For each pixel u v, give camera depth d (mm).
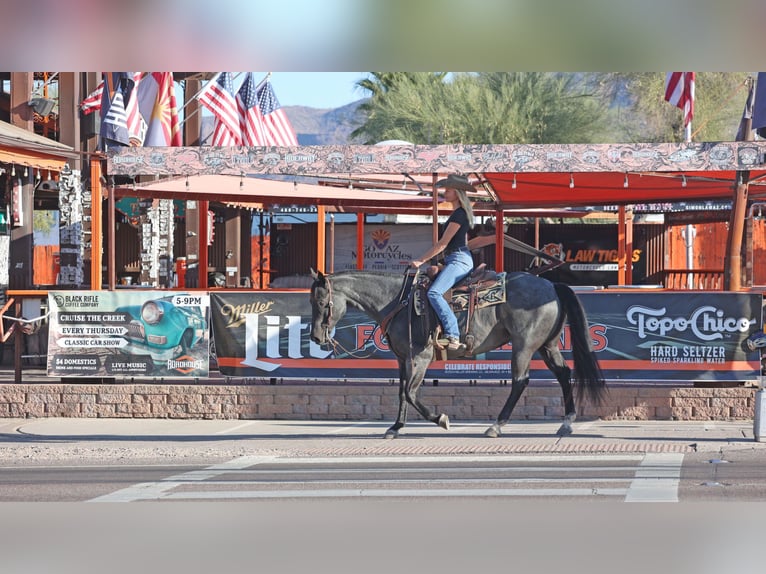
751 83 22844
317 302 15727
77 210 27609
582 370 15914
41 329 25031
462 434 16844
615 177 22906
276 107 33062
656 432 16859
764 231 47062
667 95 24828
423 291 15562
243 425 18297
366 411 18844
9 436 17078
